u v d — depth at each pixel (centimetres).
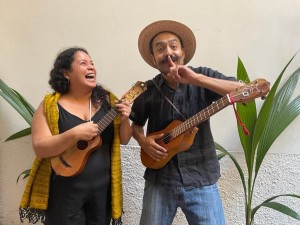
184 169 141
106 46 206
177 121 141
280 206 167
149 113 152
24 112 179
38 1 211
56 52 210
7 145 217
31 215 146
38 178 141
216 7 198
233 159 178
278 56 197
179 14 200
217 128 202
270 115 167
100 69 207
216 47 199
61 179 138
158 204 147
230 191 201
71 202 137
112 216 143
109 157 146
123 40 205
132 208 207
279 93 171
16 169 218
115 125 146
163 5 201
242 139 170
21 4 212
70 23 209
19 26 213
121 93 206
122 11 204
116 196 144
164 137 142
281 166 199
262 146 166
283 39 196
